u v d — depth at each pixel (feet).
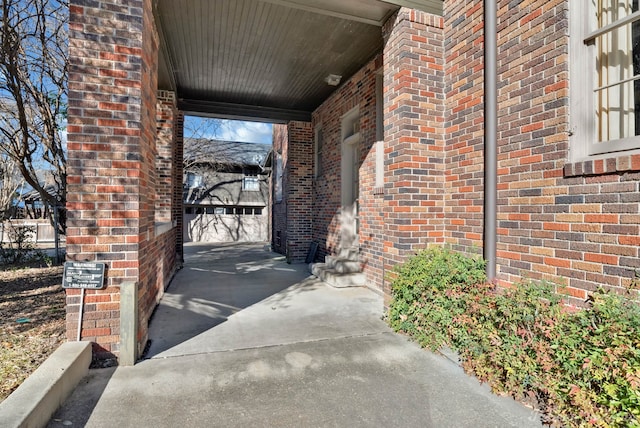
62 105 24.32
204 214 66.44
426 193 14.66
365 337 13.01
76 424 7.62
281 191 42.47
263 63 22.65
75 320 10.32
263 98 29.71
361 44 19.95
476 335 10.43
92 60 10.35
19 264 28.71
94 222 10.41
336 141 27.48
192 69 23.67
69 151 10.22
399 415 8.15
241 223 67.26
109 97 10.46
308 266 30.01
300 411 8.27
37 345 10.85
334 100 27.78
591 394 7.16
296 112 33.27
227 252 43.39
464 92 13.84
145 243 11.98
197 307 17.01
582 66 9.70
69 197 10.25
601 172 8.85
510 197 11.62
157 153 23.67
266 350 11.78
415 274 12.99
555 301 9.30
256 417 8.01
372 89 21.42
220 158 66.08
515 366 8.82
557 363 8.16
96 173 10.41
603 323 7.89
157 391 9.06
